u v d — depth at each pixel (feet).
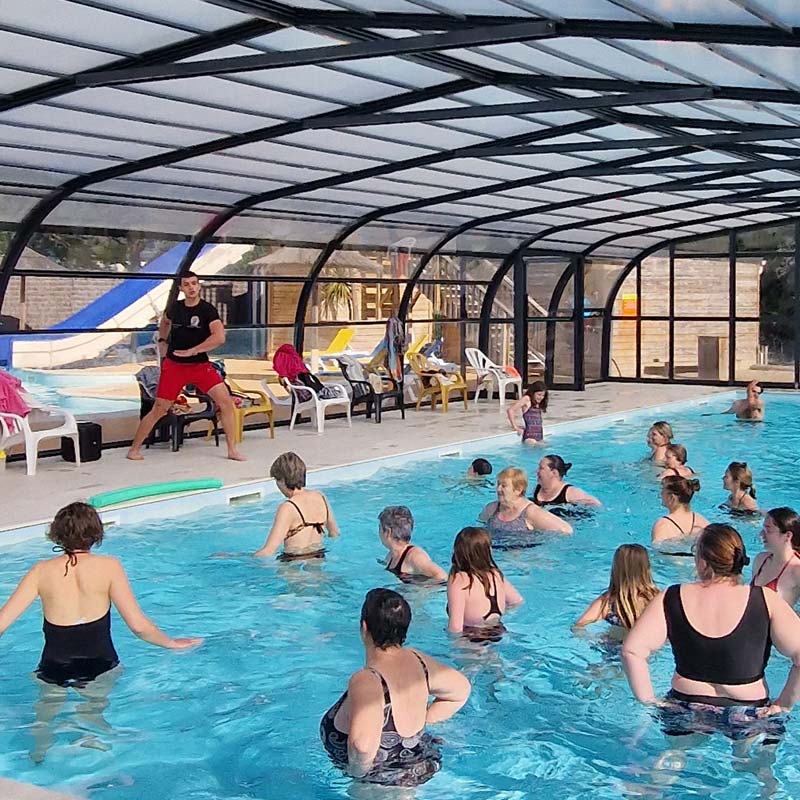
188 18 24.82
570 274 67.56
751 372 73.67
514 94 32.89
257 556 25.86
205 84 29.78
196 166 39.45
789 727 15.39
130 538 28.68
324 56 24.73
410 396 59.62
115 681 18.40
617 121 36.27
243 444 43.65
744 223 71.05
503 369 60.95
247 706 17.56
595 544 27.07
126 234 42.73
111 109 31.35
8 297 39.29
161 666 19.30
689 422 54.44
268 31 25.66
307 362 53.52
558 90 32.09
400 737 14.42
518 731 16.20
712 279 74.28
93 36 25.43
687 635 15.44
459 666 18.80
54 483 34.32
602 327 76.79
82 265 41.34
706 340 74.84
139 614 18.56
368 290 56.80
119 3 23.57
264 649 20.30
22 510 29.99
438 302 62.03
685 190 52.06
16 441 36.70
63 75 27.94
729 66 26.53
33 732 16.37
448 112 31.91
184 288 38.55
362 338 56.90
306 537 26.21
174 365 38.75
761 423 53.98
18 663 19.36
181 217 44.42
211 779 14.93
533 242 64.75
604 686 17.89
